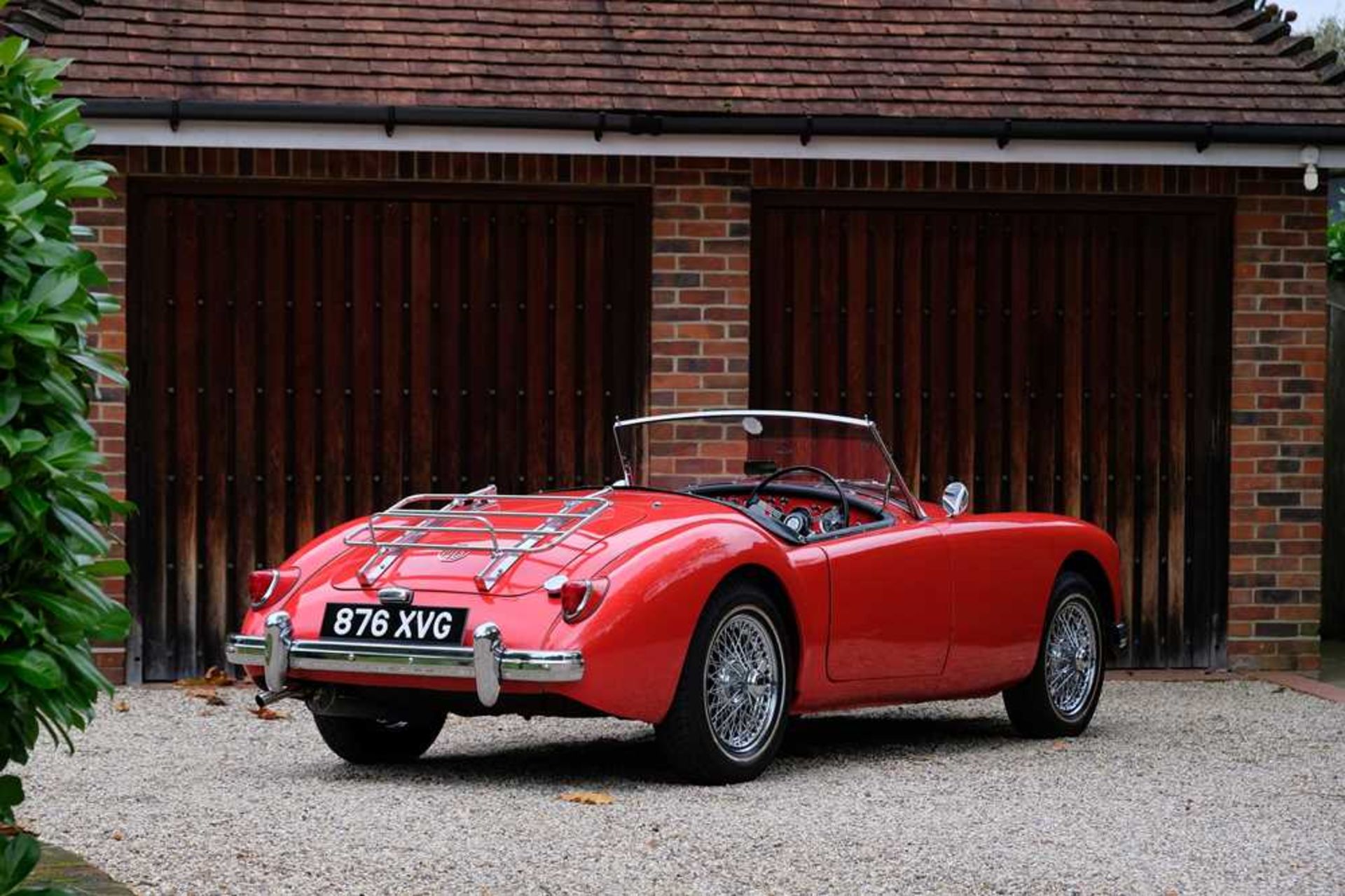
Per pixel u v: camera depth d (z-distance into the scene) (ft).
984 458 46.78
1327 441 57.88
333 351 44.39
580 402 45.32
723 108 43.75
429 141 42.73
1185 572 47.52
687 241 45.21
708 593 28.53
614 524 29.50
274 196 44.06
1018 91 45.78
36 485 14.37
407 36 45.03
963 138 44.39
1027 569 35.01
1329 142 45.39
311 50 43.98
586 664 27.07
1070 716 36.19
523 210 45.09
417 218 44.60
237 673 43.83
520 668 26.91
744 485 34.35
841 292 46.29
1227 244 47.42
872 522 33.58
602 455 45.34
